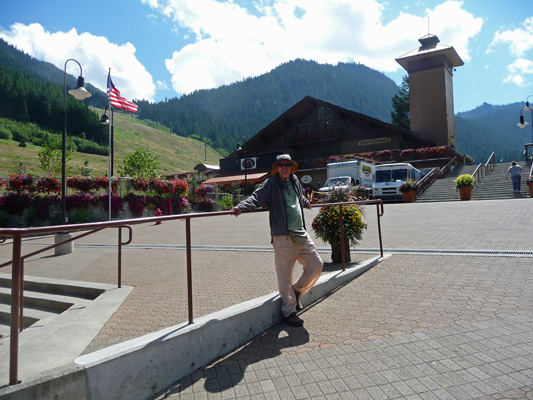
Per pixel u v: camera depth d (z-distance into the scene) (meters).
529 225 8.43
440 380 2.45
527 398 2.19
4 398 1.90
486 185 22.28
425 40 37.16
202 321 3.02
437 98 35.47
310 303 4.21
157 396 2.52
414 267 5.34
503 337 2.99
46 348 3.42
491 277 4.56
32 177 17.11
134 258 8.49
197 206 26.14
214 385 2.61
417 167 31.64
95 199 18.62
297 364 2.84
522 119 28.27
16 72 162.88
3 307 5.91
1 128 115.88
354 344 3.09
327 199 6.14
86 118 152.38
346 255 6.03
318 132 38.50
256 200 3.43
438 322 3.38
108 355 2.33
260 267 6.45
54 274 7.20
